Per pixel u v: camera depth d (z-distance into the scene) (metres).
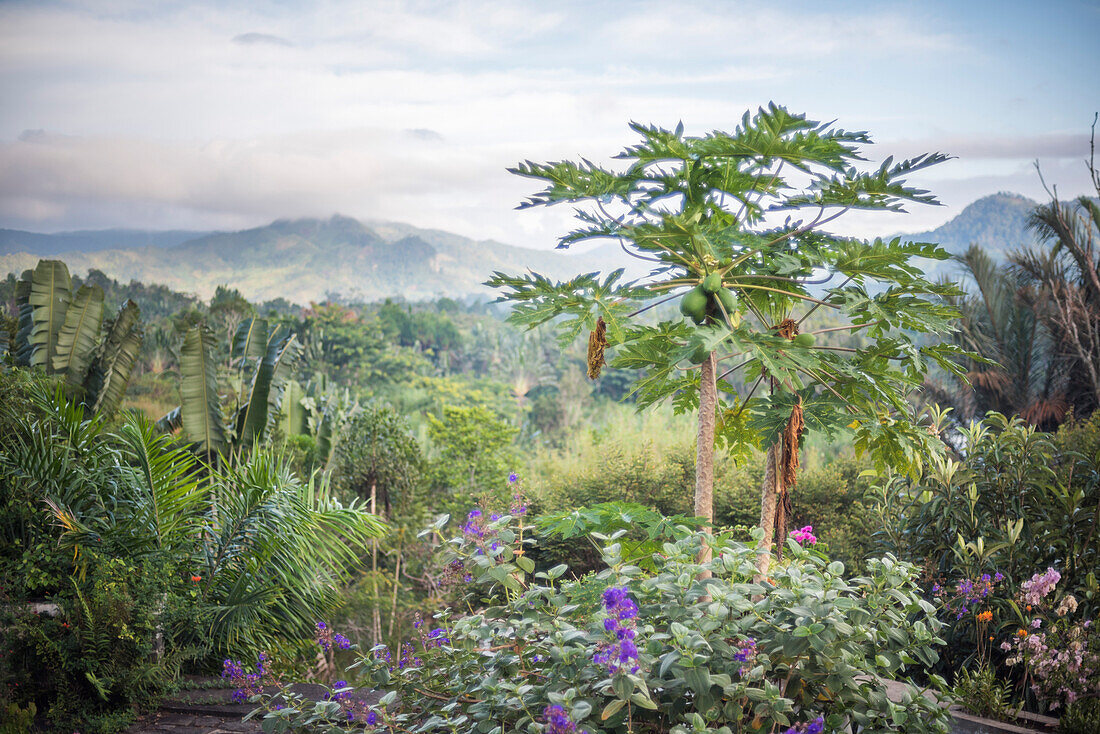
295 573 6.17
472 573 3.33
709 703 2.61
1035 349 11.57
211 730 4.27
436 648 3.32
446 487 15.82
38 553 4.86
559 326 4.03
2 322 11.69
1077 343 10.84
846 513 8.52
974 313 11.64
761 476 9.25
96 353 9.44
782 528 3.87
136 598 4.76
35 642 4.38
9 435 5.68
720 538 3.24
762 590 2.84
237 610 5.60
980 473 5.50
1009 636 4.72
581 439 13.67
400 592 10.14
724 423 4.75
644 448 10.50
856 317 3.79
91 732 4.19
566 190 3.65
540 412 50.03
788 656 2.67
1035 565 4.79
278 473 6.64
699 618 2.75
